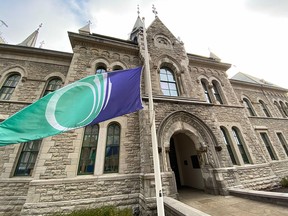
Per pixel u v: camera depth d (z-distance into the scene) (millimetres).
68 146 7742
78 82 4488
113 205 6434
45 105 3773
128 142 8703
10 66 10461
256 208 5695
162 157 7664
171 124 8812
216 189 8070
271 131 14852
